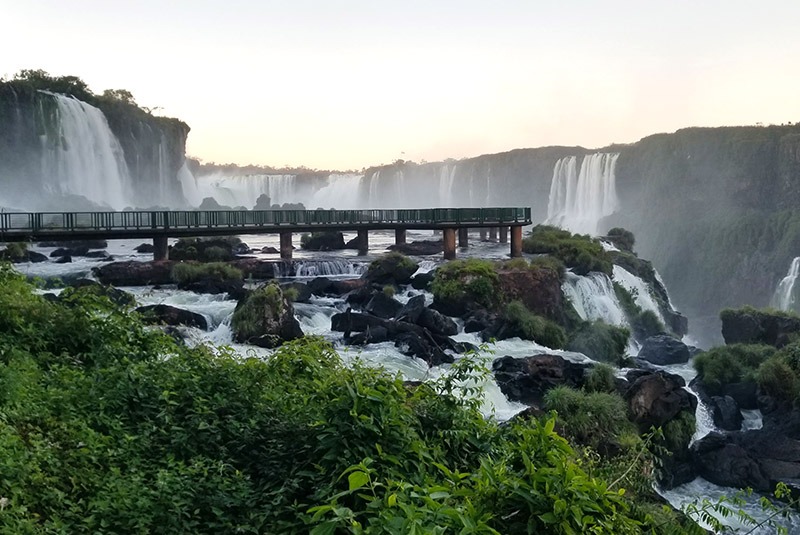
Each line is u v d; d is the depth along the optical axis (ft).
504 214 152.66
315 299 110.22
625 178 538.06
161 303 100.01
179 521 24.98
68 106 367.86
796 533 61.41
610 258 156.97
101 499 25.25
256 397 35.22
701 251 472.44
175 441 30.32
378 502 19.53
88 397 33.55
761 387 90.43
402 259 121.60
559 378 79.77
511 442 28.50
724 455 72.90
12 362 35.37
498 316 102.94
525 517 20.13
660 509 43.45
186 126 510.17
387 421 26.37
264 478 27.96
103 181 389.60
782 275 420.36
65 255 153.58
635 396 74.49
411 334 87.15
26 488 24.34
